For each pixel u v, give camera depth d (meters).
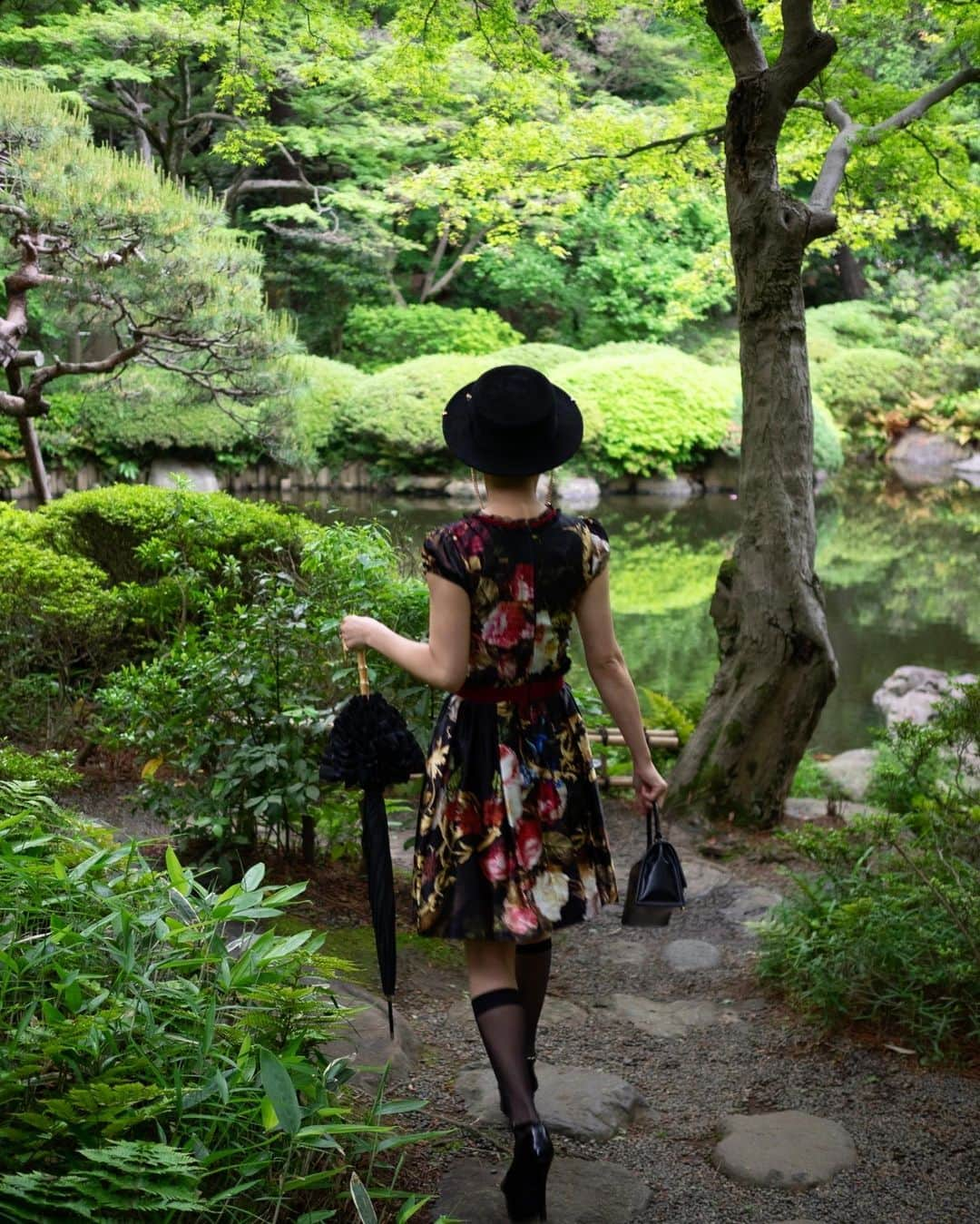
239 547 6.07
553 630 2.31
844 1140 2.65
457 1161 2.46
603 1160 2.58
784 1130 2.67
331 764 2.34
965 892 3.39
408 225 24.92
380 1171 2.37
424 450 19.83
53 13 16.78
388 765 2.33
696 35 7.39
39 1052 2.09
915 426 25.73
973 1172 2.55
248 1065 2.19
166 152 19.20
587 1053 3.15
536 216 9.28
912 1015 3.21
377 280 23.03
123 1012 2.16
